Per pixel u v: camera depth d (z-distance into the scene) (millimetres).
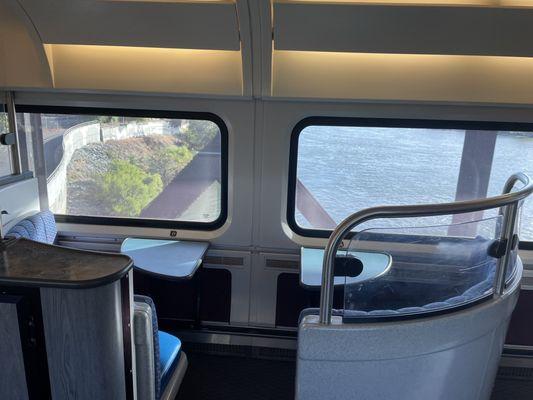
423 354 1546
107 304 1300
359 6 1986
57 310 1281
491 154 2641
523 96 2359
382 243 1485
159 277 2314
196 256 2602
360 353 1503
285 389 2662
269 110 2592
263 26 2102
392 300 1534
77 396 1372
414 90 2387
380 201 2771
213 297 2979
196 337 3002
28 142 2844
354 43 2135
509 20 1994
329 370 1536
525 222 2768
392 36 2094
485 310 1610
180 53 2420
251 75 2340
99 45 2271
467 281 1630
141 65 2457
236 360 2932
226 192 2834
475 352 1676
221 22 2096
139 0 2039
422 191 2734
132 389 1504
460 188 2709
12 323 1268
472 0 2006
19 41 2363
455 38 2074
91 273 1294
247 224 2822
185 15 2080
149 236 2896
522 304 2779
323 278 1464
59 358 1330
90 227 2941
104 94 2619
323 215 2826
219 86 2453
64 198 2951
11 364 1313
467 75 2346
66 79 2498
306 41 2148
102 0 2045
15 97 2684
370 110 2531
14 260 1370
